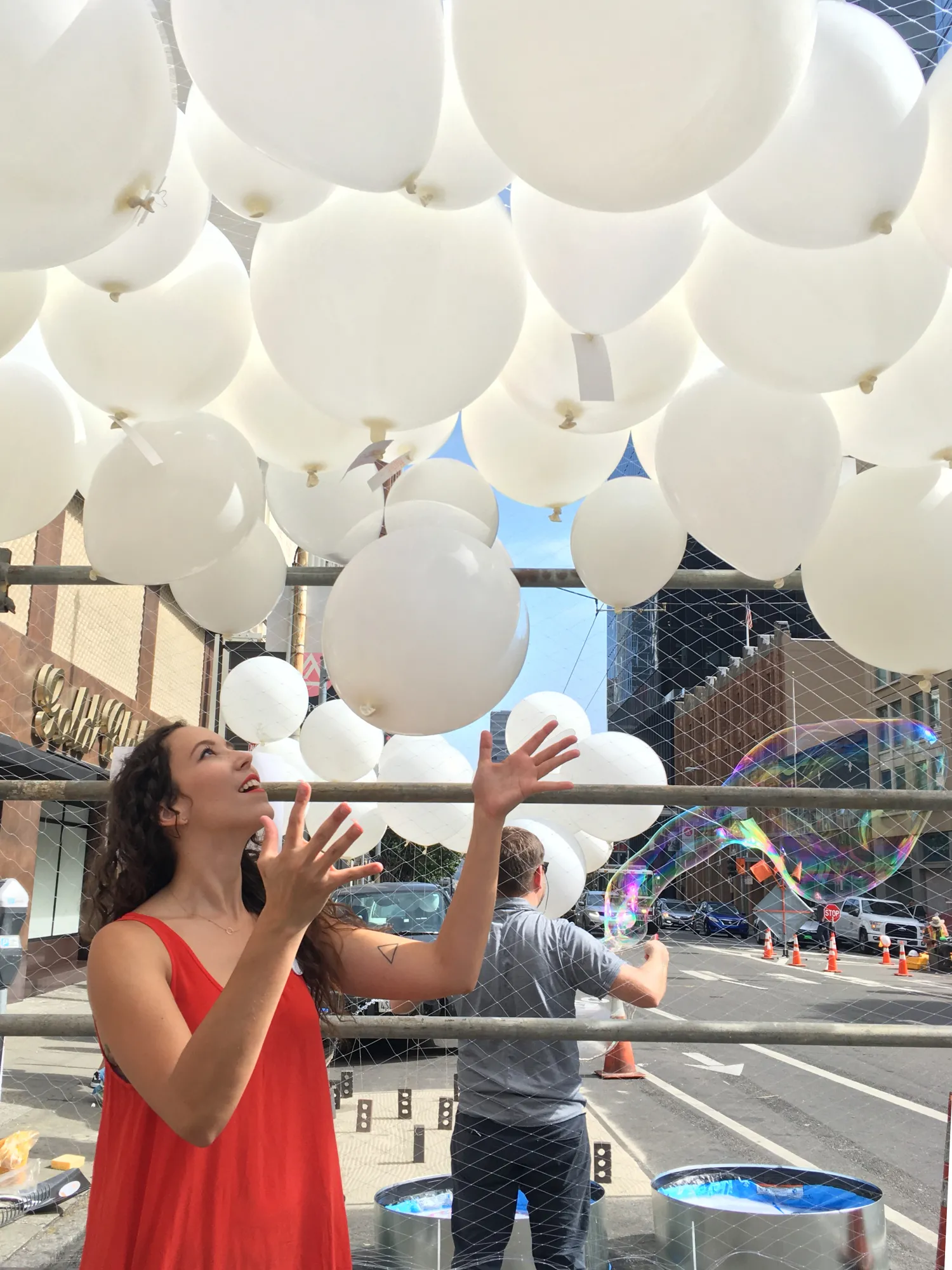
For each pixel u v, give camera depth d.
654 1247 3.18
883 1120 5.91
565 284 1.72
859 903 16.98
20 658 9.70
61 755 10.10
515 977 2.49
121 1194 1.25
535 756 1.64
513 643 2.01
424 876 6.92
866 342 1.77
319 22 1.27
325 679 6.43
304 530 2.67
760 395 2.08
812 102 1.48
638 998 2.45
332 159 1.40
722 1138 5.45
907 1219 4.14
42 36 1.23
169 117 1.41
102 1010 1.26
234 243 2.61
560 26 1.20
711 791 2.51
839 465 2.15
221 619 2.72
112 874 1.54
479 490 2.60
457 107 1.55
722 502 2.11
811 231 1.56
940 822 9.23
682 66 1.21
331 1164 1.35
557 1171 2.41
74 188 1.34
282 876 1.15
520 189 1.75
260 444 2.41
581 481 2.57
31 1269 3.20
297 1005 1.41
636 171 1.32
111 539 2.24
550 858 3.03
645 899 5.31
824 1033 2.41
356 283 1.73
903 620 2.25
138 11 1.33
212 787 1.48
